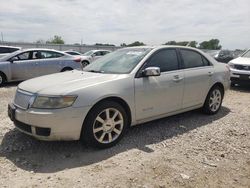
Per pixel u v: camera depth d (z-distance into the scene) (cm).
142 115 485
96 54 2359
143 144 461
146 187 334
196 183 347
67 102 395
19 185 335
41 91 405
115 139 450
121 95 445
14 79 1111
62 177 354
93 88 420
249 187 343
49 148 439
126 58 521
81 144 453
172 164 393
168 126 554
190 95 567
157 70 471
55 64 1179
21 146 444
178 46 568
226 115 645
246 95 924
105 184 339
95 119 421
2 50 1520
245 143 478
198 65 597
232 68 1048
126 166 384
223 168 387
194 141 480
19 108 420
